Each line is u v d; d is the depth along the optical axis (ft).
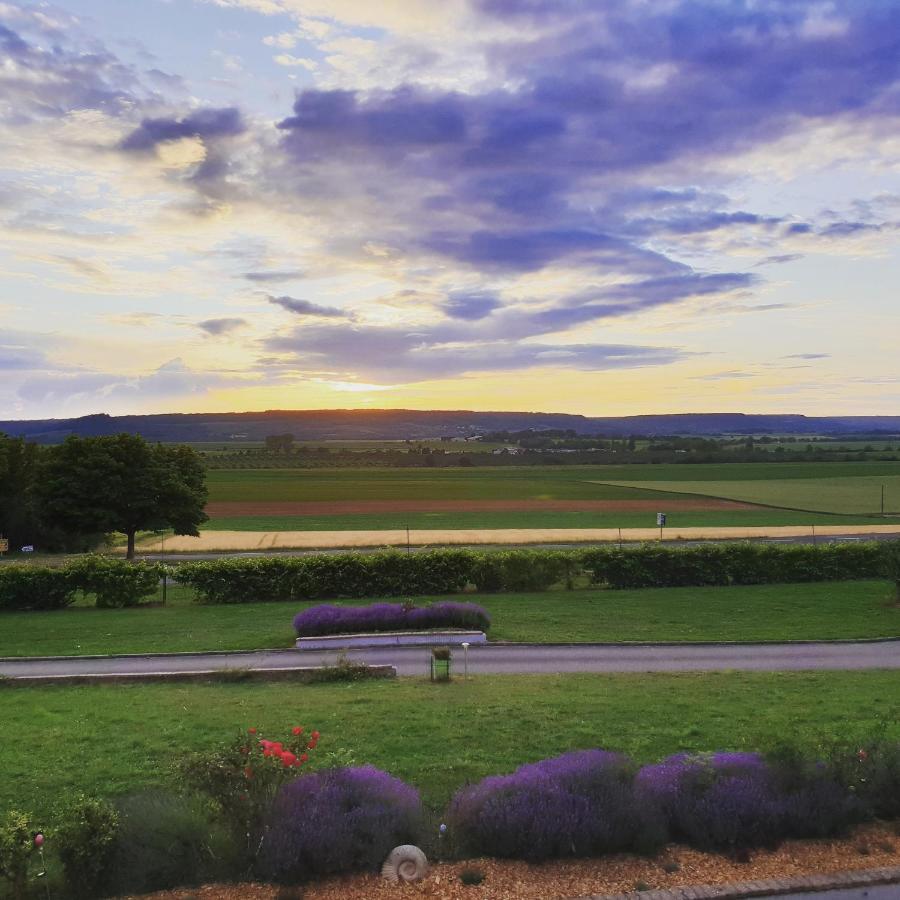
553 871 22.02
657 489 370.73
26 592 97.55
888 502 306.35
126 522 175.42
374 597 102.94
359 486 395.14
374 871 22.02
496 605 92.94
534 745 35.78
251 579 102.32
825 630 74.79
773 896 20.94
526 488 382.01
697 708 43.16
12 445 207.51
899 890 21.16
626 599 96.94
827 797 24.34
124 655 66.13
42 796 29.89
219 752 25.03
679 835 24.09
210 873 21.97
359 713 42.39
